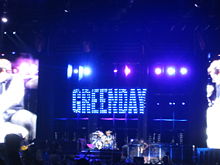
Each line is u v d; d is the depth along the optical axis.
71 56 24.09
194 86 21.83
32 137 21.62
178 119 24.77
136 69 23.86
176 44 23.67
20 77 22.20
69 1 21.73
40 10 22.02
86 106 22.20
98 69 24.47
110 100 22.03
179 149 20.73
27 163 8.66
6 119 21.55
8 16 21.83
